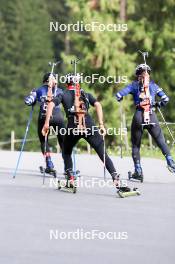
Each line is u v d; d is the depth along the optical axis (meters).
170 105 117.94
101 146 39.53
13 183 44.09
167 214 34.72
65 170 41.00
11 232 30.36
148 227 31.66
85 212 35.00
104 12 116.88
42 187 42.59
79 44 117.56
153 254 26.84
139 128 44.50
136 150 44.97
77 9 117.00
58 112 45.72
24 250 27.31
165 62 117.56
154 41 117.94
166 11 117.56
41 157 59.34
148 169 50.62
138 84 44.38
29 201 37.91
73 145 40.44
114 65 116.12
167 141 65.44
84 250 27.41
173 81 117.81
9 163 54.56
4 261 25.61
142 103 44.25
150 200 38.53
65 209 35.75
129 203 37.59
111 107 113.38
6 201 37.88
